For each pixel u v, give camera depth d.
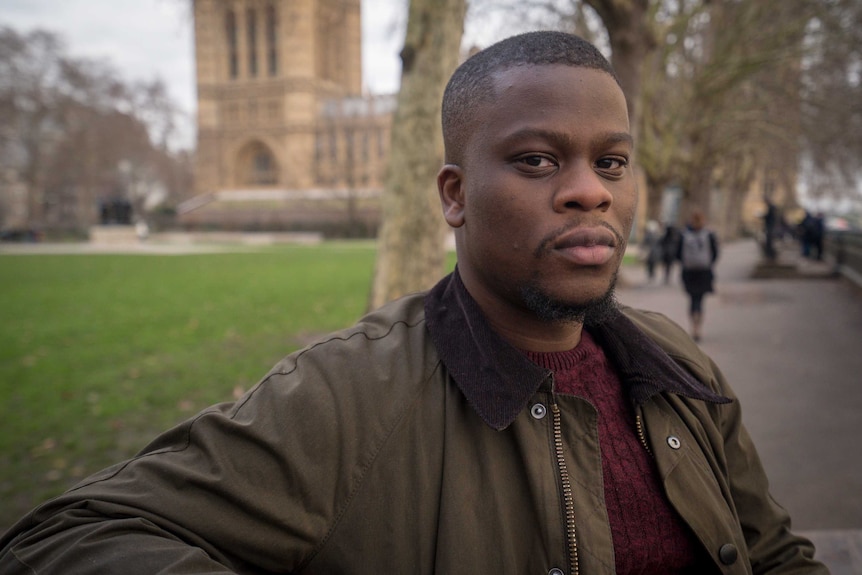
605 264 0.99
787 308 12.30
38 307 13.22
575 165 0.98
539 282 0.98
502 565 0.95
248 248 41.62
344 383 1.03
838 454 4.86
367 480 0.99
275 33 82.25
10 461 4.80
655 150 23.45
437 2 5.76
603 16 10.06
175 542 0.85
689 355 1.37
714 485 1.17
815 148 27.98
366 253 34.47
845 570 2.61
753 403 6.19
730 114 23.14
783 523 1.35
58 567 0.81
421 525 0.97
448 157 1.12
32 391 6.66
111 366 7.82
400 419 1.02
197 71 84.12
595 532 1.00
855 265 16.27
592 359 1.17
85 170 65.44
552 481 1.01
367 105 79.56
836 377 7.06
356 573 0.97
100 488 0.91
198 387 6.82
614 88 1.02
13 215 75.62
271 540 0.93
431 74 5.86
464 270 1.15
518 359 1.06
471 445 1.02
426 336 1.14
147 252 36.22
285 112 81.31
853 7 16.47
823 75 21.50
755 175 49.97
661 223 24.19
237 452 0.94
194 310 12.69
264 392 1.02
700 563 1.11
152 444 1.01
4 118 56.56
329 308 12.91
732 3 19.02
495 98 1.00
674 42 18.72
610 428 1.12
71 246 45.16
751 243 45.59
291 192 70.94
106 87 62.25
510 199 0.98
